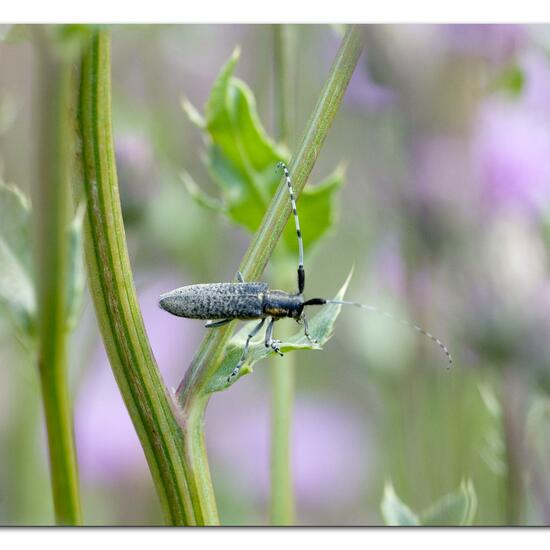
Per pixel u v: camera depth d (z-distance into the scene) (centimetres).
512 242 29
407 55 29
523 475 29
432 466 32
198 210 34
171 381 33
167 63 36
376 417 35
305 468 35
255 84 36
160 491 24
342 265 37
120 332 24
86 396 32
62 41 23
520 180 29
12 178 33
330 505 35
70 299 24
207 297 26
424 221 29
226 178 28
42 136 23
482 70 29
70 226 24
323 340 24
